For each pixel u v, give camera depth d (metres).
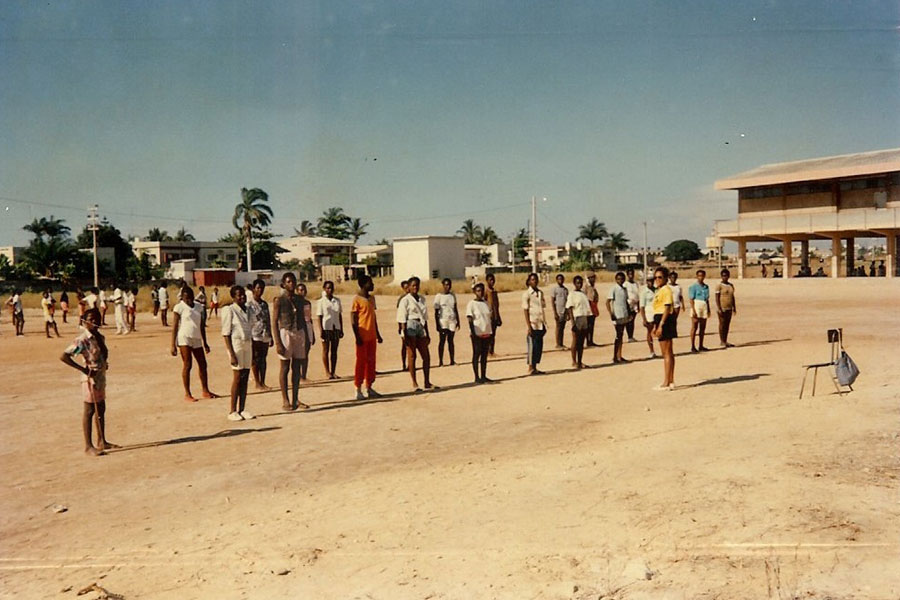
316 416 11.27
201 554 5.67
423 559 5.29
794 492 6.15
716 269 82.31
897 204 48.66
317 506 6.75
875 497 5.93
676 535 5.39
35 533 6.33
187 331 13.01
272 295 50.62
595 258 113.56
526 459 8.09
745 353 17.27
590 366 16.05
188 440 9.82
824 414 9.31
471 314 13.99
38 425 11.22
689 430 8.91
